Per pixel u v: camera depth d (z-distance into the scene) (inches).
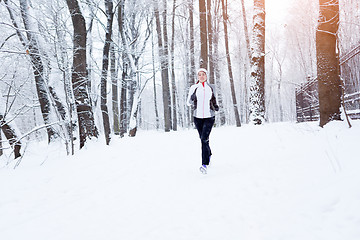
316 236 64.0
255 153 162.6
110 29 338.0
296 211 77.7
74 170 159.3
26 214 104.6
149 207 103.0
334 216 69.8
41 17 238.2
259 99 307.6
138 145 227.5
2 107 232.8
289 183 99.3
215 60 631.2
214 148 203.3
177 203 103.6
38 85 262.5
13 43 244.1
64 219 98.1
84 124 226.7
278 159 136.7
